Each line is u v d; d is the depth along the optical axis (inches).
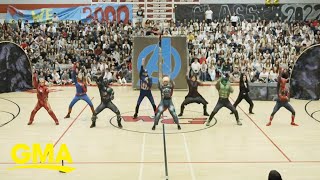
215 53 1117.1
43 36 1187.9
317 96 833.5
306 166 453.4
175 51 953.5
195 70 1053.8
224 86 615.5
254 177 419.8
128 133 585.6
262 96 829.2
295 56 1047.0
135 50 959.0
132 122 647.1
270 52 1116.5
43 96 625.0
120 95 884.0
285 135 575.5
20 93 910.4
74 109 743.7
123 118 673.0
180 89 950.4
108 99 611.5
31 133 585.0
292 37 1173.1
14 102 807.1
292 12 1286.9
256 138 560.7
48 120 663.1
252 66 1029.2
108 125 630.5
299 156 486.6
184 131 595.2
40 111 727.7
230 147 521.0
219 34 1197.7
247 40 1163.3
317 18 1283.2
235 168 446.3
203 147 520.7
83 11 1285.7
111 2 1337.4
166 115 697.0
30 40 1152.2
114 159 475.8
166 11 1336.1
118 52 1115.3
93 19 1289.4
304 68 836.0
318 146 525.0
